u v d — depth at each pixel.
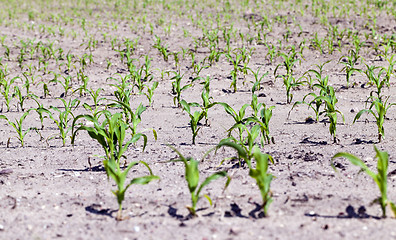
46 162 6.74
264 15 21.06
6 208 4.91
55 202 5.04
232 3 24.23
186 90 11.95
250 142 5.80
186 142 7.75
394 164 5.88
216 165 6.22
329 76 12.71
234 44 16.88
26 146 7.82
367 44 15.86
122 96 10.23
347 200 4.73
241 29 18.98
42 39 18.27
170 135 8.32
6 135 8.66
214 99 11.05
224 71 13.71
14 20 21.77
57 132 8.78
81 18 22.02
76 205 4.94
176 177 5.77
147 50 16.44
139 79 11.70
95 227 4.38
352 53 13.48
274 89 11.70
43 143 8.00
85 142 8.00
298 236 4.02
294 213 4.51
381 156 4.18
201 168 6.11
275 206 4.68
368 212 4.44
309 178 5.47
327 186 5.19
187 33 18.62
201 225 4.33
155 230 4.27
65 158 6.93
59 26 20.44
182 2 25.00
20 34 19.08
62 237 4.19
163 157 6.76
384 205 4.24
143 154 6.98
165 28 19.14
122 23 20.77
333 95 8.37
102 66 14.71
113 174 4.51
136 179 4.45
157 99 11.23
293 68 13.74
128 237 4.15
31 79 13.48
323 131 8.16
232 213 4.55
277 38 17.39
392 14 19.70
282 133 8.13
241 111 6.97
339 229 4.12
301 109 9.85
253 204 4.74
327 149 6.87
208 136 8.13
